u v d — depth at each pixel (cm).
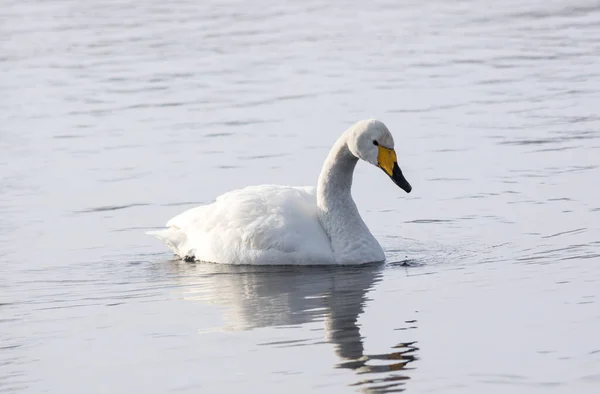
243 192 1566
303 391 1009
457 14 3784
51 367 1106
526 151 2080
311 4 4041
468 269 1426
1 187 1953
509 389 989
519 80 2741
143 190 1919
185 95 2691
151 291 1388
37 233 1689
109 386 1043
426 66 2953
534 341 1105
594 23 3512
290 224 1507
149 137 2298
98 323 1254
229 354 1118
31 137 2323
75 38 3444
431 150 2123
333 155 1515
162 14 3862
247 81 2823
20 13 3922
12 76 2952
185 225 1573
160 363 1102
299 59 3080
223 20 3722
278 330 1193
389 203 1811
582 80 2709
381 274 1429
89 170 2059
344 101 2566
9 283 1443
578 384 990
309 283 1397
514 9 3847
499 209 1730
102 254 1584
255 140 2239
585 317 1173
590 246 1498
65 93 2742
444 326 1174
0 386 1059
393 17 3750
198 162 2089
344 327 1191
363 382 1023
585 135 2178
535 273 1379
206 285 1408
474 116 2391
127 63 3083
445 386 1004
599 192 1783
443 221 1691
